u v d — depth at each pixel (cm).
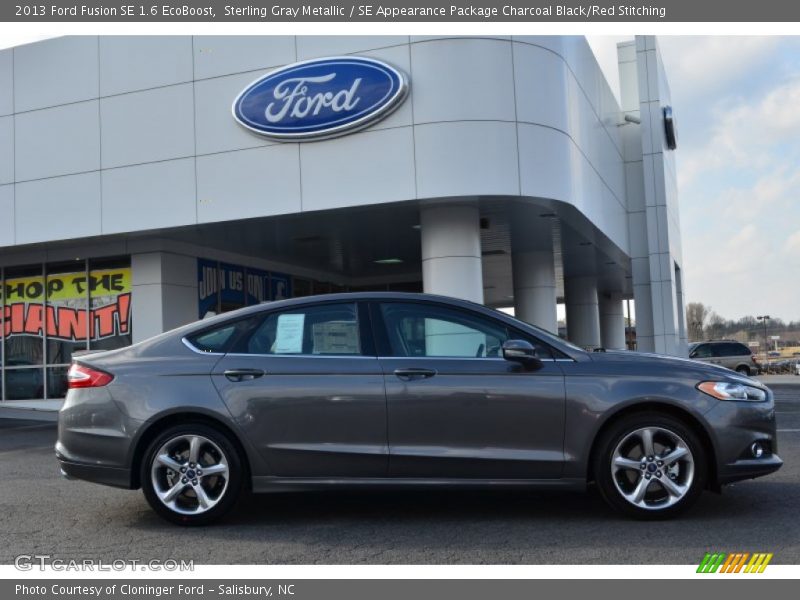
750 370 3111
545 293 1881
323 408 546
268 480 548
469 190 1200
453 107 1206
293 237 1580
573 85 1387
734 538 495
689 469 536
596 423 537
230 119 1323
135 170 1388
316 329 568
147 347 578
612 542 492
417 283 2359
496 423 541
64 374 1630
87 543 517
